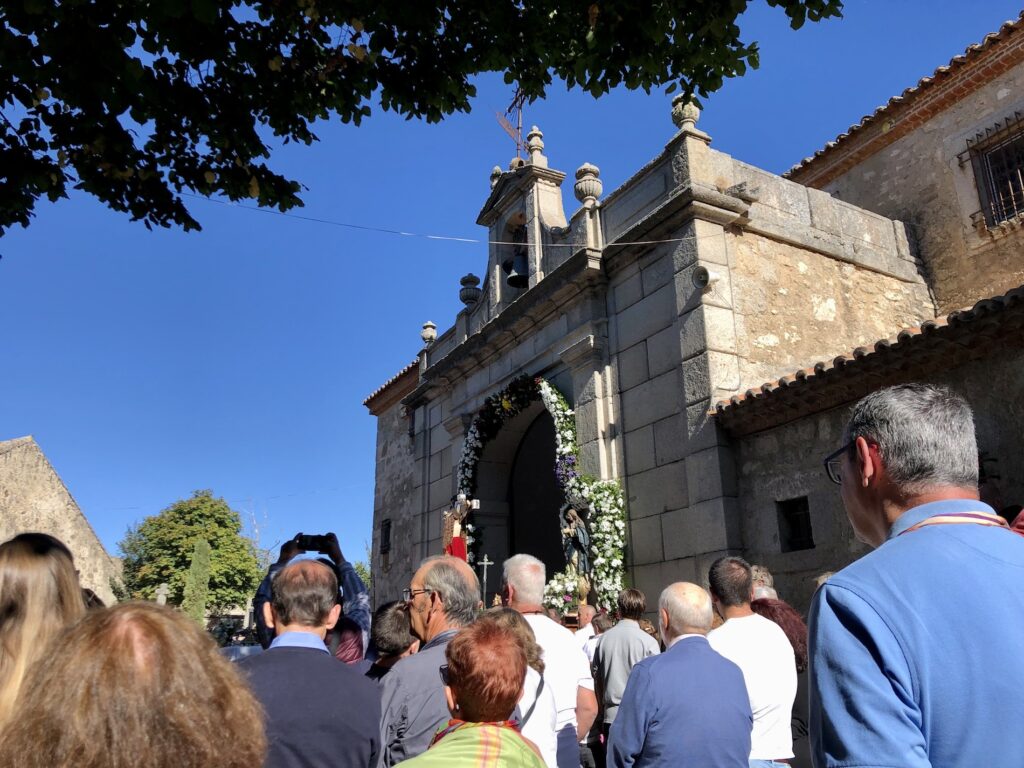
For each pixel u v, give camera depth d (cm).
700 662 312
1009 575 143
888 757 128
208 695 124
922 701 134
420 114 538
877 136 1241
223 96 507
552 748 303
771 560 761
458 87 530
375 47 507
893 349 651
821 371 704
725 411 807
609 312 1004
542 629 386
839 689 138
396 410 1720
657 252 936
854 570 152
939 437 162
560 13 507
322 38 507
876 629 139
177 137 516
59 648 123
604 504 907
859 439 175
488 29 516
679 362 878
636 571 888
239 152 521
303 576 272
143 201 527
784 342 912
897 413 167
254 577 2344
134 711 114
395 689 295
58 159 487
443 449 1384
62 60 431
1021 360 600
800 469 748
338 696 242
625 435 943
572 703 370
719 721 295
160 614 130
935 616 139
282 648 254
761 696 348
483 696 202
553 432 1211
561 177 1207
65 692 115
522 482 1268
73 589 203
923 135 1187
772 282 932
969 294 1080
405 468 1614
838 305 990
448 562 344
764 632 363
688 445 845
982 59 1091
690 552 821
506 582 409
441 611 331
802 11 477
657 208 934
